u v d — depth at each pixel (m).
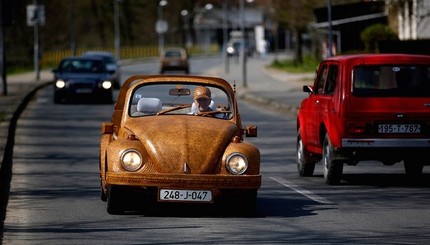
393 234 16.20
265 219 17.78
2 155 26.81
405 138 22.69
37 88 72.38
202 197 17.41
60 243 15.24
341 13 74.69
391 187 22.88
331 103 23.09
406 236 16.00
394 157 22.80
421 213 18.69
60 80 56.06
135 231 16.38
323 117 23.50
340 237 15.87
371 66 22.89
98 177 24.44
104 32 165.62
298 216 18.19
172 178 17.33
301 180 24.31
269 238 15.71
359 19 73.31
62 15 124.19
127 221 17.44
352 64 22.89
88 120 43.97
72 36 116.88
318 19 75.94
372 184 23.45
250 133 19.39
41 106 53.97
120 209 18.20
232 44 166.75
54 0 122.00
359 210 19.05
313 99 24.61
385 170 26.77
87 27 159.38
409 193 21.77
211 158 17.64
